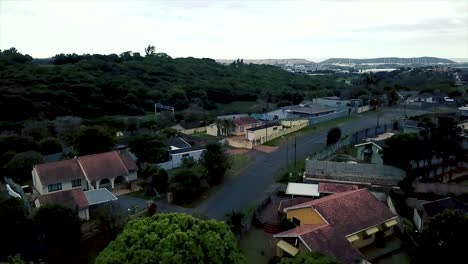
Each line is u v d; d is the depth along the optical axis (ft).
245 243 119.96
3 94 301.22
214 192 164.66
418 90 483.92
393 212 123.24
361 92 426.92
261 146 241.14
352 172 163.53
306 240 97.19
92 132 196.95
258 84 513.45
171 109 352.49
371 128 263.90
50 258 108.27
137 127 287.69
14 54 473.26
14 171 174.70
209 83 472.85
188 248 69.87
